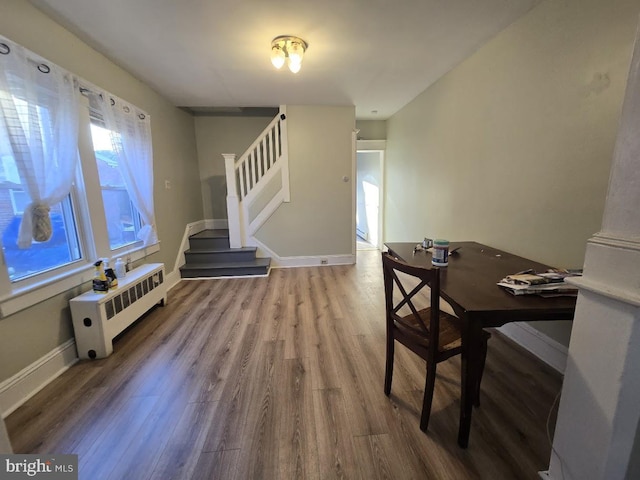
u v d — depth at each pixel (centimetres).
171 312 281
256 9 190
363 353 207
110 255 246
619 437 83
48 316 183
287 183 426
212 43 232
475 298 127
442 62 279
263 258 436
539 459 123
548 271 155
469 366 120
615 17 144
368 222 657
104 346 202
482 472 118
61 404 159
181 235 404
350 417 147
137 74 290
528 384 170
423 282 127
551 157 186
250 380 178
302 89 346
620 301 79
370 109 447
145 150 296
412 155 405
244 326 251
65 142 188
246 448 131
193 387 172
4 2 160
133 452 129
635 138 76
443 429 139
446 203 319
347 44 239
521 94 208
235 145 488
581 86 164
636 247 75
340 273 410
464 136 280
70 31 209
